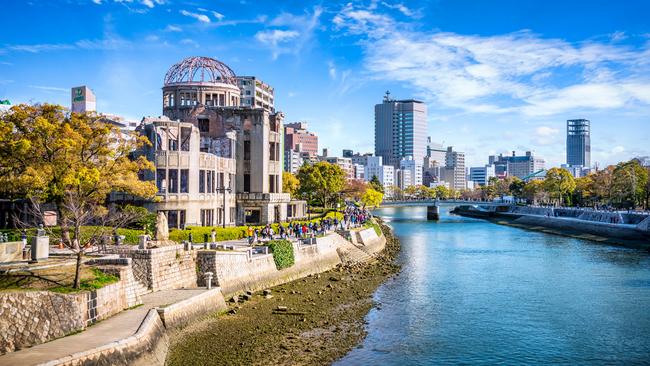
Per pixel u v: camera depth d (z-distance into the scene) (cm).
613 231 12375
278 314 5072
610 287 6769
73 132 5394
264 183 10138
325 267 7712
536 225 16300
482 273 7725
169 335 4081
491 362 4125
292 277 6825
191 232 6838
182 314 4309
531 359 4206
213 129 10188
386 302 5869
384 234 12775
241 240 7469
